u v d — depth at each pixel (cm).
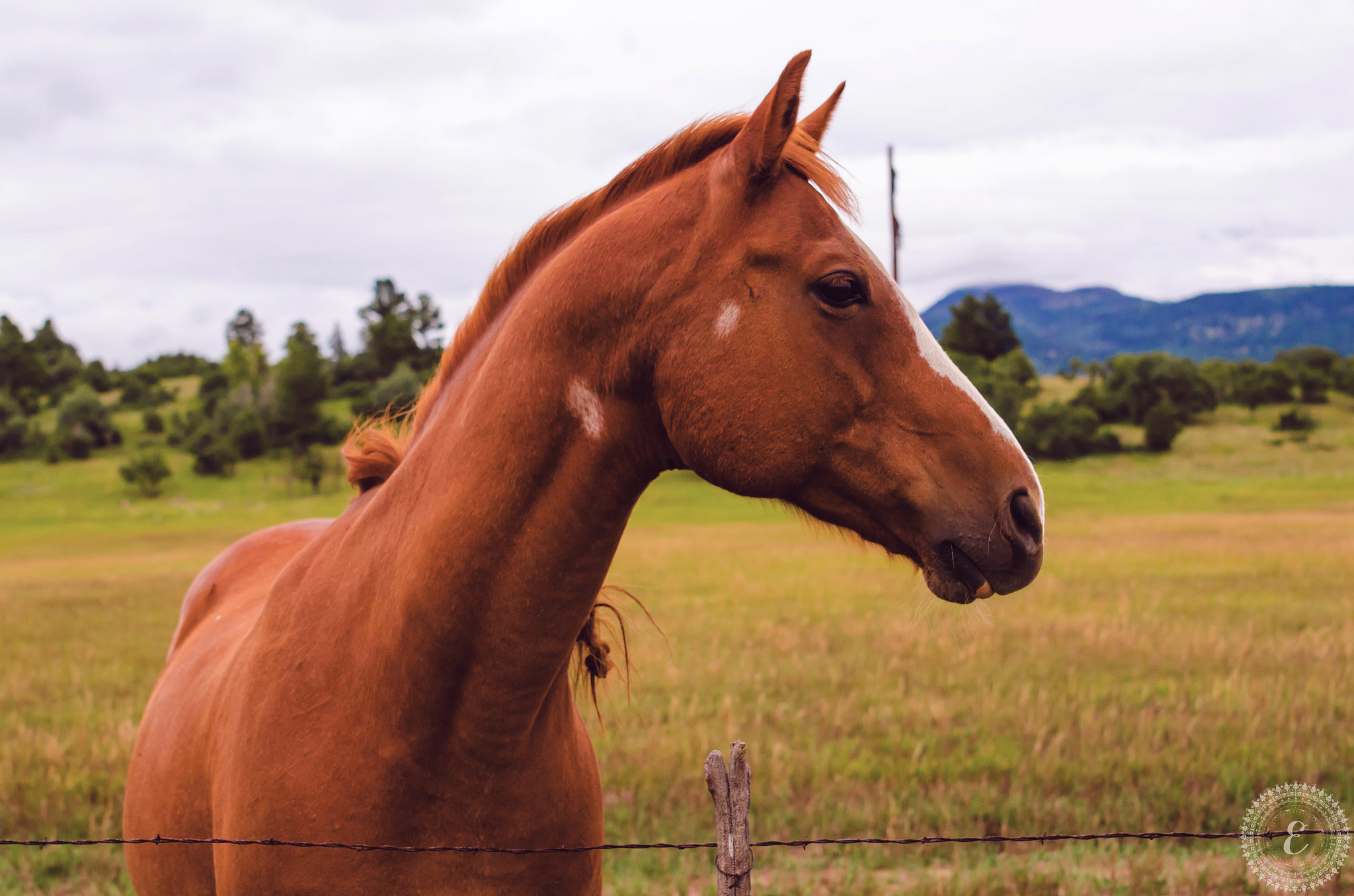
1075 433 7700
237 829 212
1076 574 1549
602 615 254
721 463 192
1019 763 563
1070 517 3341
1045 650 898
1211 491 4947
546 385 195
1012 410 7881
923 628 1028
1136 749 578
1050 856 461
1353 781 527
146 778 282
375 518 220
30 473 8412
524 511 193
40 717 699
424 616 195
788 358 188
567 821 221
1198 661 844
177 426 10025
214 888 247
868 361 193
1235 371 10044
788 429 189
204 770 246
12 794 523
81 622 1230
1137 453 7681
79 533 4541
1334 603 1191
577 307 195
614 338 194
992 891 423
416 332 11862
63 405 9681
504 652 194
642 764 572
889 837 482
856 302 193
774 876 447
